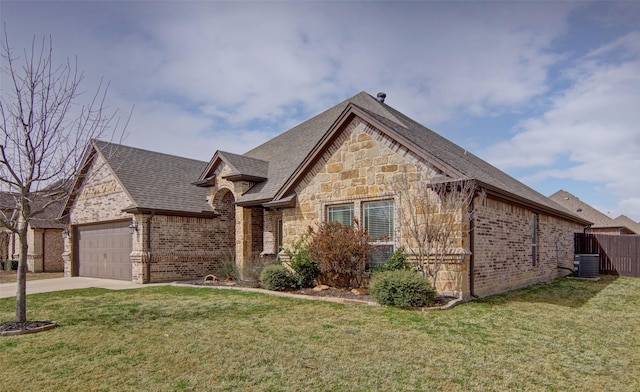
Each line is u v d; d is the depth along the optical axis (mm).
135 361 6309
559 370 5996
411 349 6867
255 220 18766
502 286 13086
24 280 8844
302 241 14250
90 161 20500
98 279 20156
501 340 7449
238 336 7703
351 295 11805
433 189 11398
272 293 12688
